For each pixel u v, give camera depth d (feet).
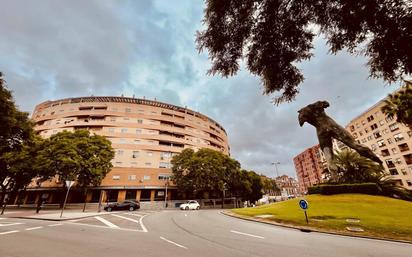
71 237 25.36
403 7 10.85
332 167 68.74
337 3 12.32
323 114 73.05
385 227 30.25
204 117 192.13
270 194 327.67
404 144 132.16
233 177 142.51
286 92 16.62
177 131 163.53
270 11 13.12
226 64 15.61
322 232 30.53
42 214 58.65
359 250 20.16
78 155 96.07
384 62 12.43
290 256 17.69
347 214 40.96
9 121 38.09
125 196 128.67
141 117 153.99
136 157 140.36
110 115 147.64
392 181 68.54
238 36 14.23
